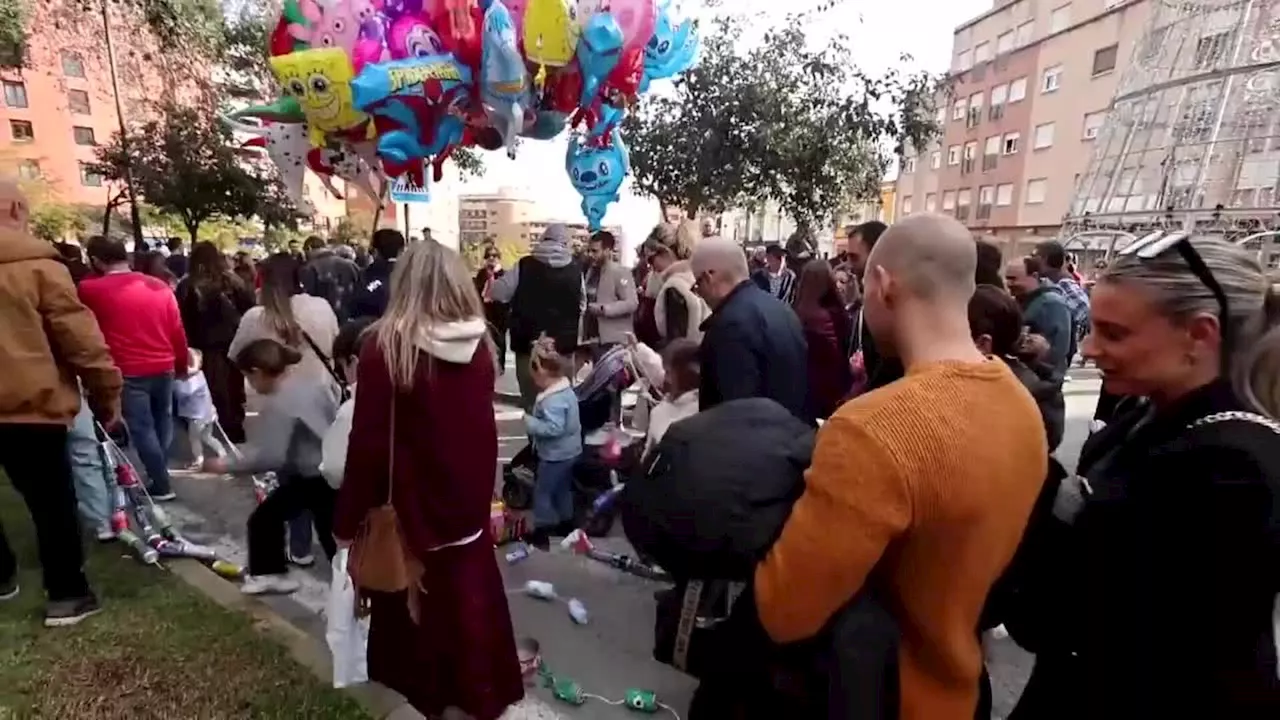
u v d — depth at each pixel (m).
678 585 1.37
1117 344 1.26
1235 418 1.13
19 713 2.49
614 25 3.98
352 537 2.29
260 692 2.65
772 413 1.27
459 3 3.79
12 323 2.79
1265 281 1.21
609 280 6.35
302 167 4.77
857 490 1.04
